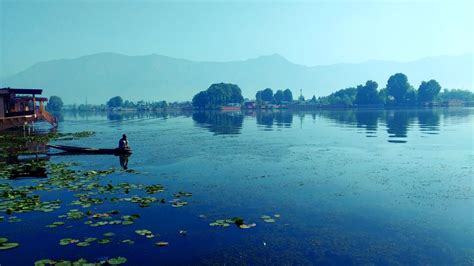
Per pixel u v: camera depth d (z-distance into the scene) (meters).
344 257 10.80
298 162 26.98
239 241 11.92
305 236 12.38
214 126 71.44
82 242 11.66
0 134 52.91
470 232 12.77
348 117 97.56
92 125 81.69
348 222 13.77
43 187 18.92
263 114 141.50
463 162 26.16
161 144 39.75
